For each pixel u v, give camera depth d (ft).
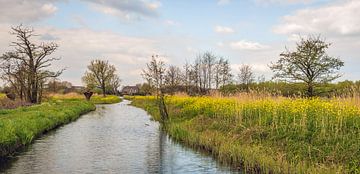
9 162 56.34
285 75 122.52
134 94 484.74
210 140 64.49
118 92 487.61
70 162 56.75
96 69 403.75
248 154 51.11
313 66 117.19
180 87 203.82
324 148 47.88
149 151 65.41
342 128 52.29
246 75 210.79
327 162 44.42
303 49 117.60
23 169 52.01
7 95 192.75
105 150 66.85
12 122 75.66
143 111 176.55
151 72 110.52
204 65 214.48
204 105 98.78
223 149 57.26
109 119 130.11
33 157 60.08
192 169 51.44
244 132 62.64
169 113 117.29
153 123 114.52
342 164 41.96
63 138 81.25
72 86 437.99
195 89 209.97
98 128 101.04
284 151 51.37
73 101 228.02
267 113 68.18
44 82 206.28
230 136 64.69
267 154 50.62
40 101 203.10
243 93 92.79
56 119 107.04
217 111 85.20
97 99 305.73
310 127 55.11
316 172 40.57
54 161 57.26
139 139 80.02
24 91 200.75
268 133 59.21
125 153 63.93
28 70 195.31
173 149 66.90
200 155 60.75
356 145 45.44
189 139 71.00
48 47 199.52
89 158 59.77
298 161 46.75
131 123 114.93
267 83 140.97
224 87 174.70
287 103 69.36
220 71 213.25
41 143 73.92
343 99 64.49
